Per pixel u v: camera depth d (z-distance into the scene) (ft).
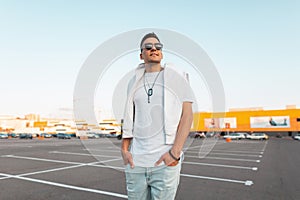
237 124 144.15
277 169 23.12
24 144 65.98
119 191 14.65
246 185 16.25
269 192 14.47
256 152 43.01
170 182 4.73
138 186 4.97
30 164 25.79
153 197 4.90
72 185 16.07
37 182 16.99
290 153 41.42
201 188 15.37
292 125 134.31
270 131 138.51
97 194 13.99
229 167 24.21
